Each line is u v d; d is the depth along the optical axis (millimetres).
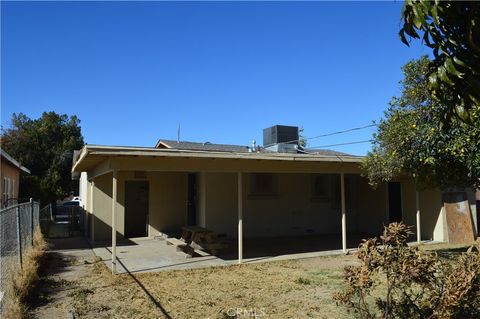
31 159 32594
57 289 7816
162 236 15406
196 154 9742
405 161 9109
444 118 3264
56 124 34719
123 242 14562
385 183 16328
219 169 10609
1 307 5793
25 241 9938
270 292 7648
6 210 6688
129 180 15977
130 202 16422
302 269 9828
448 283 4379
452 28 2678
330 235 16516
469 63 2689
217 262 10703
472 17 2555
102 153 9008
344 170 12250
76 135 35781
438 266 4754
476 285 4375
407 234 4477
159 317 6215
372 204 17094
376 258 4441
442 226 14469
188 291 7734
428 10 2518
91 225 15641
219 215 15023
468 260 4645
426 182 9773
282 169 11422
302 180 16719
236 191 15445
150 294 7516
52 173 31969
